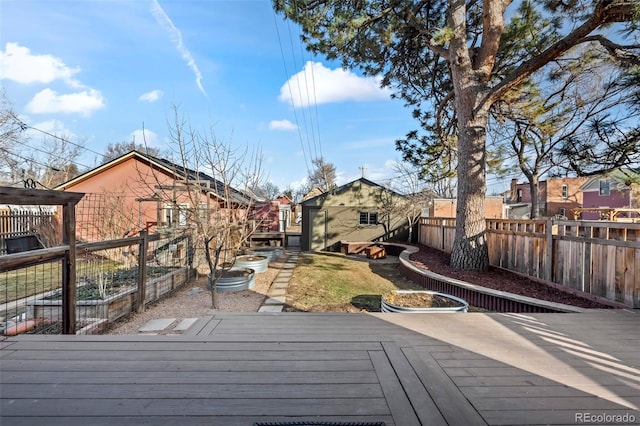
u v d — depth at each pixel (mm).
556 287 4688
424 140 9875
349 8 6332
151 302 5016
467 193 6297
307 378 1754
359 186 13281
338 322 2777
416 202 12930
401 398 1570
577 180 24797
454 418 1420
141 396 1555
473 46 7664
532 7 6586
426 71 8797
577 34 5102
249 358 1994
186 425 1347
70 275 2791
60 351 2041
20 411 1426
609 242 3857
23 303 4730
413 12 6504
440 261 7562
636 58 4852
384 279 7535
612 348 2252
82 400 1516
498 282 5359
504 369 1907
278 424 1363
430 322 2799
